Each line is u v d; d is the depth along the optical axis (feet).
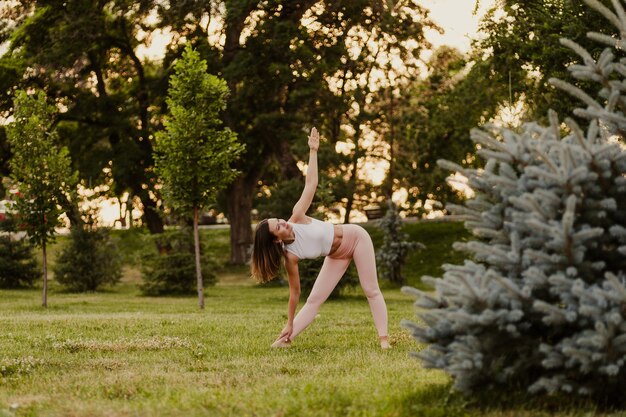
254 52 116.06
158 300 83.82
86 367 27.37
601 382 17.89
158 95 122.72
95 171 124.16
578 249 17.28
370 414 18.13
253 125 124.06
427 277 18.08
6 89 119.24
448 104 119.96
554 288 17.22
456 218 19.56
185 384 23.48
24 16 125.39
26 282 105.91
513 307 17.53
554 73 71.36
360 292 93.45
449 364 18.43
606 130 19.45
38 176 70.03
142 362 28.91
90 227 102.78
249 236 134.00
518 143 18.66
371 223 142.31
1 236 104.73
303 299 82.28
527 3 81.66
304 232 31.48
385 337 32.81
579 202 17.80
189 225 97.19
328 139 132.67
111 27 126.82
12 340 36.27
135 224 149.89
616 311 16.63
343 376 24.56
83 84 126.00
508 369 18.07
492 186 19.45
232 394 21.04
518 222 18.49
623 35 18.40
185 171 66.28
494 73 91.04
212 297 89.15
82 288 100.32
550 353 17.24
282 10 118.32
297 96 114.83
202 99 66.18
